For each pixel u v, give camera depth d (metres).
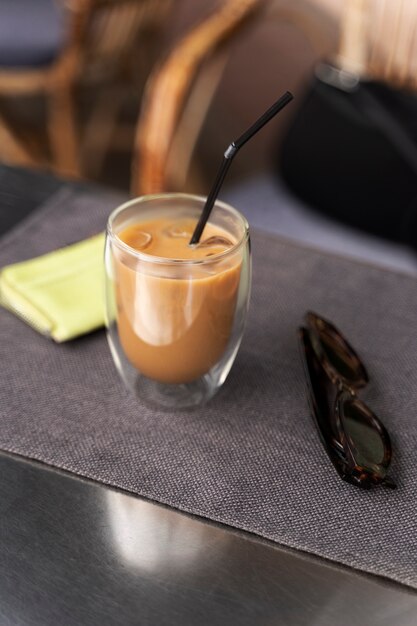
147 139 0.90
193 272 0.48
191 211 0.54
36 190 0.73
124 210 0.52
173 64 0.89
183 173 1.28
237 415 0.52
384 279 0.65
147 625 0.41
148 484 0.47
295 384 0.54
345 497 0.47
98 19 1.25
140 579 0.43
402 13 0.98
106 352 0.56
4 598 0.42
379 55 1.02
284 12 1.01
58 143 1.45
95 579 0.43
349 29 1.01
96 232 0.68
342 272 0.66
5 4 1.36
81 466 0.48
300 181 0.98
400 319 0.61
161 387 0.54
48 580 0.43
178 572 0.43
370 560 0.44
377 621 0.42
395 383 0.55
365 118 0.94
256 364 0.56
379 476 0.47
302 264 0.66
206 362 0.53
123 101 1.68
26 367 0.55
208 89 1.14
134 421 0.51
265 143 1.71
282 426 0.51
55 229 0.68
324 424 0.50
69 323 0.56
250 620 0.41
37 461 0.48
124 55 1.41
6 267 0.63
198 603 0.42
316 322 0.57
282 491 0.47
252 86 1.68
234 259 0.50
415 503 0.47
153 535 0.45
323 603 0.42
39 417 0.51
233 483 0.48
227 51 1.04
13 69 1.29
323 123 0.97
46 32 1.29
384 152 0.92
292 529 0.45
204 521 0.46
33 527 0.45
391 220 0.92
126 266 0.49
